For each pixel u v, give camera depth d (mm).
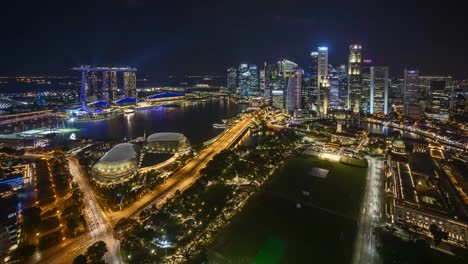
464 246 199500
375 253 189000
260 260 182000
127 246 191500
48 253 188000
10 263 179375
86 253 179625
